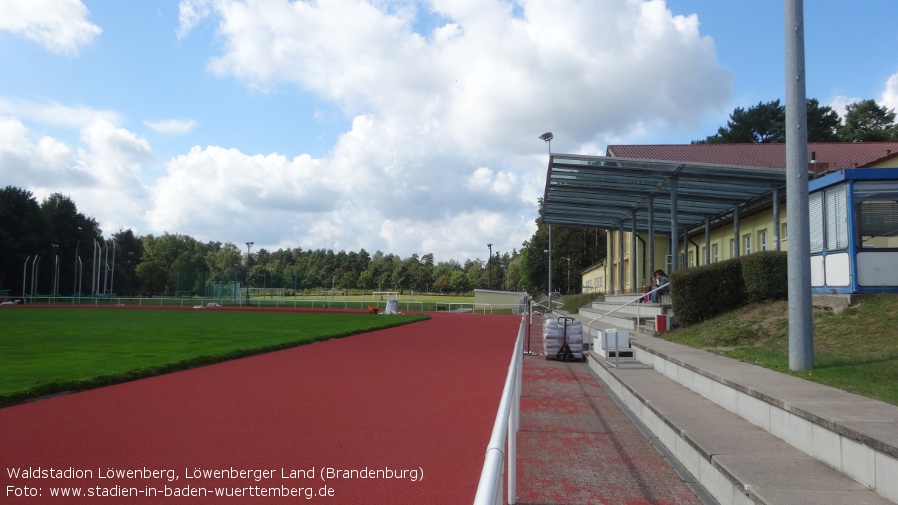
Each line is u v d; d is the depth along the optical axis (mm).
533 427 8367
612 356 13656
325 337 22297
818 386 6969
